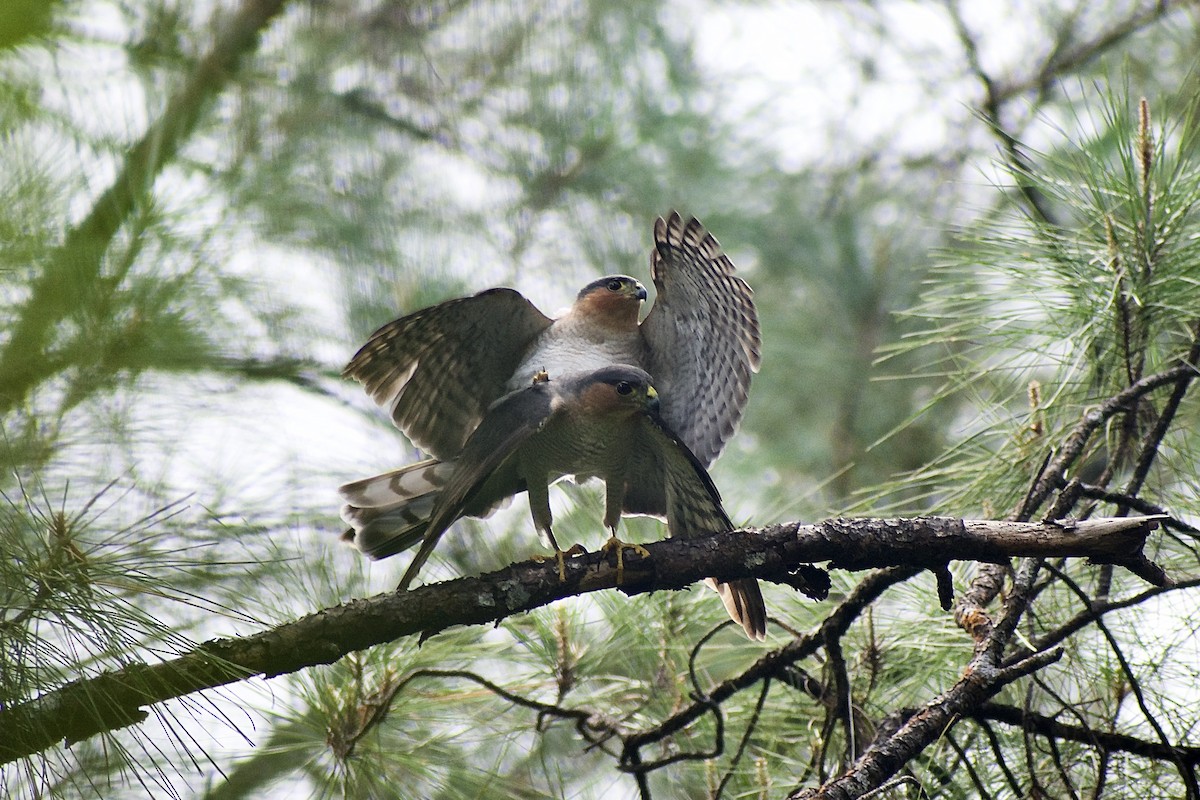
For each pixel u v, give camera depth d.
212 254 7.79
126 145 8.27
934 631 6.96
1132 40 13.62
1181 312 6.95
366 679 7.01
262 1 9.98
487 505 8.45
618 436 7.71
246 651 5.69
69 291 6.79
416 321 7.84
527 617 7.39
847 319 15.03
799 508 9.59
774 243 14.73
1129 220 7.11
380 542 7.75
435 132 11.69
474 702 7.50
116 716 5.39
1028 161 7.51
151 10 9.56
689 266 8.12
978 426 7.52
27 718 5.20
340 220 10.70
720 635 8.73
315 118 10.27
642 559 6.16
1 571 5.21
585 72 12.17
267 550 7.36
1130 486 6.60
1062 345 7.18
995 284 7.39
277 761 8.18
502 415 7.48
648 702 7.38
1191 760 6.04
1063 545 5.83
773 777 7.09
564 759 8.91
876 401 14.30
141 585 5.52
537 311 8.16
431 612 5.96
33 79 8.18
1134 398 6.66
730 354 8.43
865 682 7.11
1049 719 6.18
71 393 6.78
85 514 5.75
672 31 13.12
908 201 14.77
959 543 5.95
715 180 13.88
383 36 11.07
